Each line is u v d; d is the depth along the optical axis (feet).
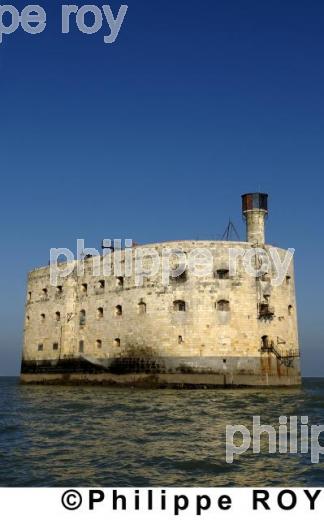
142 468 62.64
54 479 58.03
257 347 176.04
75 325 208.74
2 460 66.85
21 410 121.39
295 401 138.51
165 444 76.59
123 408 121.49
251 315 177.17
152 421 99.40
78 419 103.45
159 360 177.68
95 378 196.34
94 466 63.57
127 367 185.37
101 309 199.62
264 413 111.96
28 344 230.48
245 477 59.36
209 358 173.17
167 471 61.41
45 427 93.50
